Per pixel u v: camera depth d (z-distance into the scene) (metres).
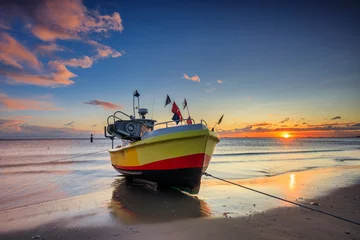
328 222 5.95
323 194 9.00
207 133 7.85
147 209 7.14
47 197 8.84
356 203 7.76
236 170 16.39
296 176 13.56
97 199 8.46
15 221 6.12
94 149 55.34
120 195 9.00
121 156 11.02
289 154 33.84
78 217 6.41
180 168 8.38
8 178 13.25
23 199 8.53
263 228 5.52
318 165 19.44
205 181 11.87
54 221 6.10
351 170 16.14
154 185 9.70
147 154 8.94
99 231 5.39
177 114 9.78
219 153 36.81
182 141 8.11
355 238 5.02
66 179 12.98
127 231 5.37
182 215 6.52
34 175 14.38
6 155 33.25
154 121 11.54
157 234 5.17
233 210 6.96
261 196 8.70
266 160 24.28
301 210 6.94
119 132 10.18
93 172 15.67
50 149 55.47
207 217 6.32
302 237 5.03
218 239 4.90
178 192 9.35
